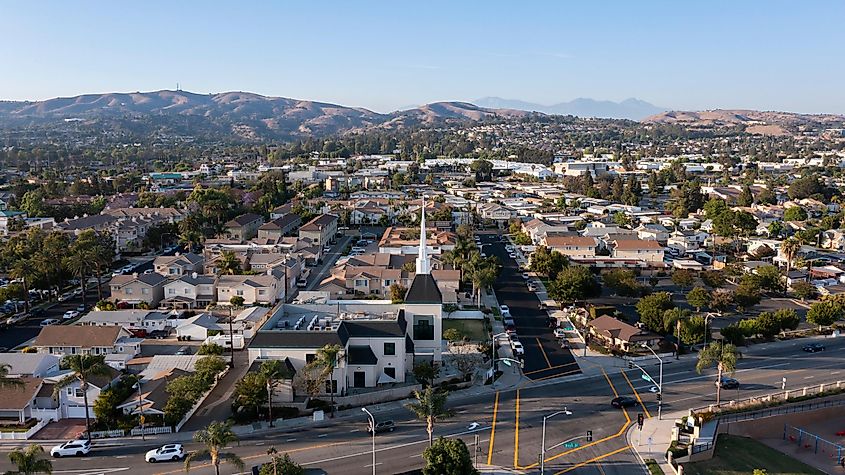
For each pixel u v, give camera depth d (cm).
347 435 8131
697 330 11262
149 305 14112
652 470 7319
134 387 9056
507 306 14312
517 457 7562
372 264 16325
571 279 13950
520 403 9194
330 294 15038
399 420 8594
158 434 8169
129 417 8338
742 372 10500
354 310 11131
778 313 12050
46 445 7869
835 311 12369
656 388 9744
